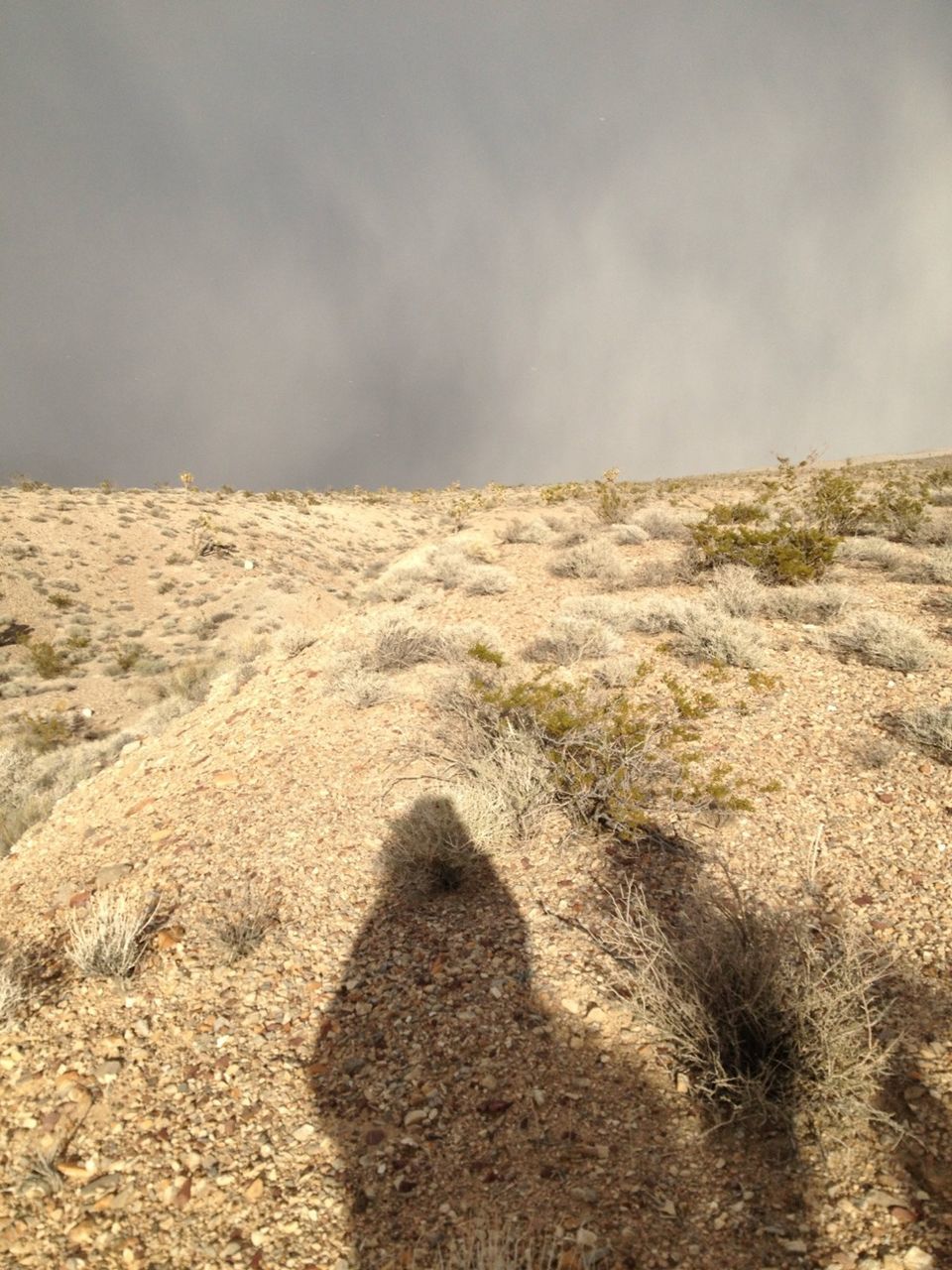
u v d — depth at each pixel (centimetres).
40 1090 335
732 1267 222
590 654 736
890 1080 274
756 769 504
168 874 504
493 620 909
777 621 784
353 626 966
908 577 899
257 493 6956
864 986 278
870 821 435
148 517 4603
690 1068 294
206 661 2648
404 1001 356
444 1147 279
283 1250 251
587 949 367
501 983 355
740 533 991
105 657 2883
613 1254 230
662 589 957
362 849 488
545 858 446
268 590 3753
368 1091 311
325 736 665
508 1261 232
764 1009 281
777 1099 271
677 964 311
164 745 790
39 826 702
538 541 1453
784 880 394
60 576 3575
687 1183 251
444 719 640
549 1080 300
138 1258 256
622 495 1802
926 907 360
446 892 436
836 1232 228
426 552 1406
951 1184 236
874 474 2619
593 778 470
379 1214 258
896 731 530
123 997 388
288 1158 286
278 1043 346
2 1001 383
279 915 439
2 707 2338
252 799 587
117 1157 296
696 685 641
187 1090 325
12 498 4484
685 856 425
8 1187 290
